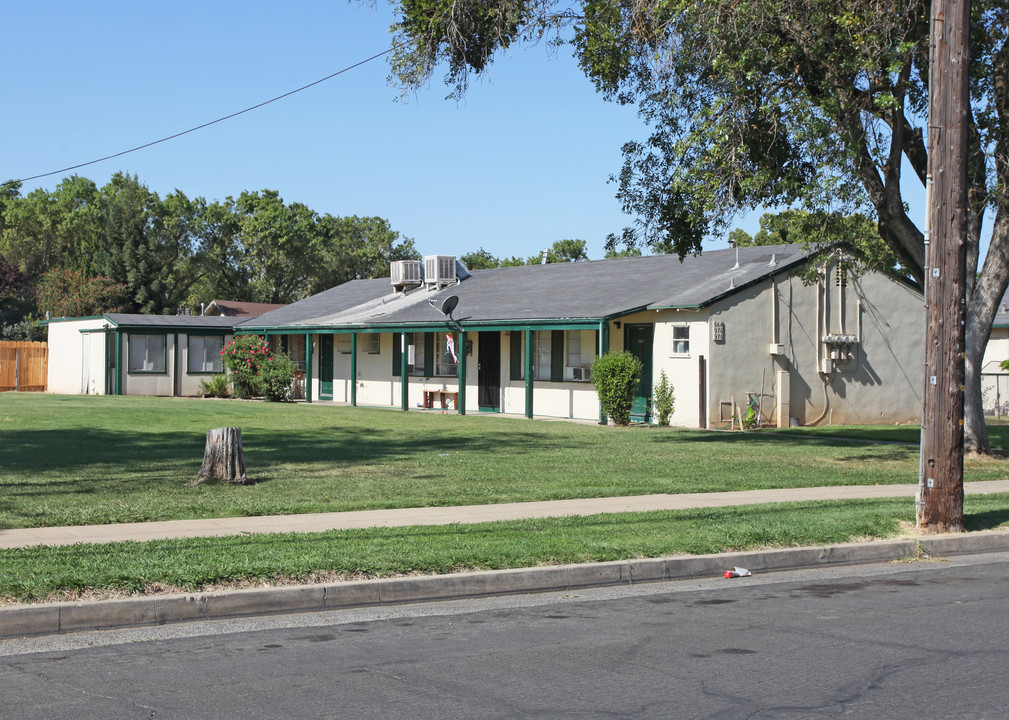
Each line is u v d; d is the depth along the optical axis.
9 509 12.54
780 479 16.47
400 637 7.73
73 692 6.30
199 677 6.63
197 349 40.94
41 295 60.78
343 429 25.05
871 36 16.38
